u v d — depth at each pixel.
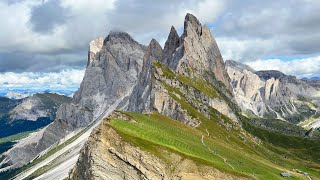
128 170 105.19
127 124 122.81
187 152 121.56
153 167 105.19
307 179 162.62
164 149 110.44
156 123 163.38
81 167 114.69
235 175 110.44
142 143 110.19
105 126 112.62
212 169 109.56
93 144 109.38
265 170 144.88
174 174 105.75
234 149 192.38
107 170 105.69
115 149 107.69
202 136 187.75
